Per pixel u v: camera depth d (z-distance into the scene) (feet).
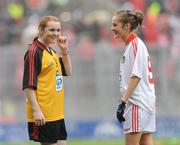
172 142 144.66
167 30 189.37
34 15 194.59
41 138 74.64
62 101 75.92
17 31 185.88
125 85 76.23
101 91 164.96
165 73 165.99
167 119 162.20
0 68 165.17
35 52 73.82
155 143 140.97
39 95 74.02
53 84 74.49
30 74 73.36
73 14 193.36
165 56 166.30
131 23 76.28
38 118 73.05
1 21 189.37
